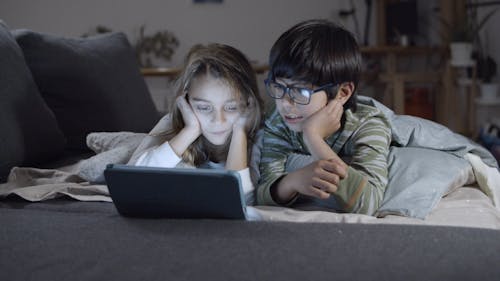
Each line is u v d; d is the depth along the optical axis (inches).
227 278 25.8
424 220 39.6
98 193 46.9
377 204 40.7
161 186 34.1
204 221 33.7
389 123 47.7
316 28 43.3
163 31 172.4
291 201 43.0
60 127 68.0
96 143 58.7
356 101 47.4
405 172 43.9
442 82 154.3
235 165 45.4
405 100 162.6
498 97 142.4
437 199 42.0
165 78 171.0
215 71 44.7
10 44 58.2
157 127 51.5
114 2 170.7
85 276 26.8
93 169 50.6
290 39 42.3
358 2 172.2
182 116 48.6
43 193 45.9
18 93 56.1
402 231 30.8
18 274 27.5
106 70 72.1
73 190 47.1
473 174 48.9
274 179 43.2
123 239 31.3
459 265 26.3
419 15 173.9
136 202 35.5
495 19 149.3
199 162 48.9
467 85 148.3
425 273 25.5
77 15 170.4
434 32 171.2
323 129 42.5
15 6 169.0
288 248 28.8
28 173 52.9
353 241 29.5
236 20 173.8
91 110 69.0
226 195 33.1
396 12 164.4
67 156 66.7
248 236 30.8
